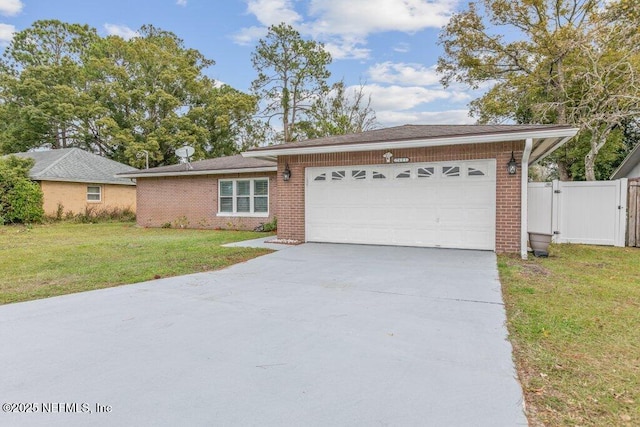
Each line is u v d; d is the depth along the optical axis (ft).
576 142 54.75
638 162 52.80
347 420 7.68
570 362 10.28
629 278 20.48
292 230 35.14
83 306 15.74
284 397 8.57
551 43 50.34
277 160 35.96
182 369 9.96
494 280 19.56
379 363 10.25
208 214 53.42
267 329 12.87
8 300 16.83
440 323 13.33
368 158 32.04
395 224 31.37
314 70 103.60
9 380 9.41
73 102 96.17
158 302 16.26
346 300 16.30
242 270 22.93
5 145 98.22
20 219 59.93
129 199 77.36
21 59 108.88
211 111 101.76
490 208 28.35
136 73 99.30
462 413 7.88
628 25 46.24
